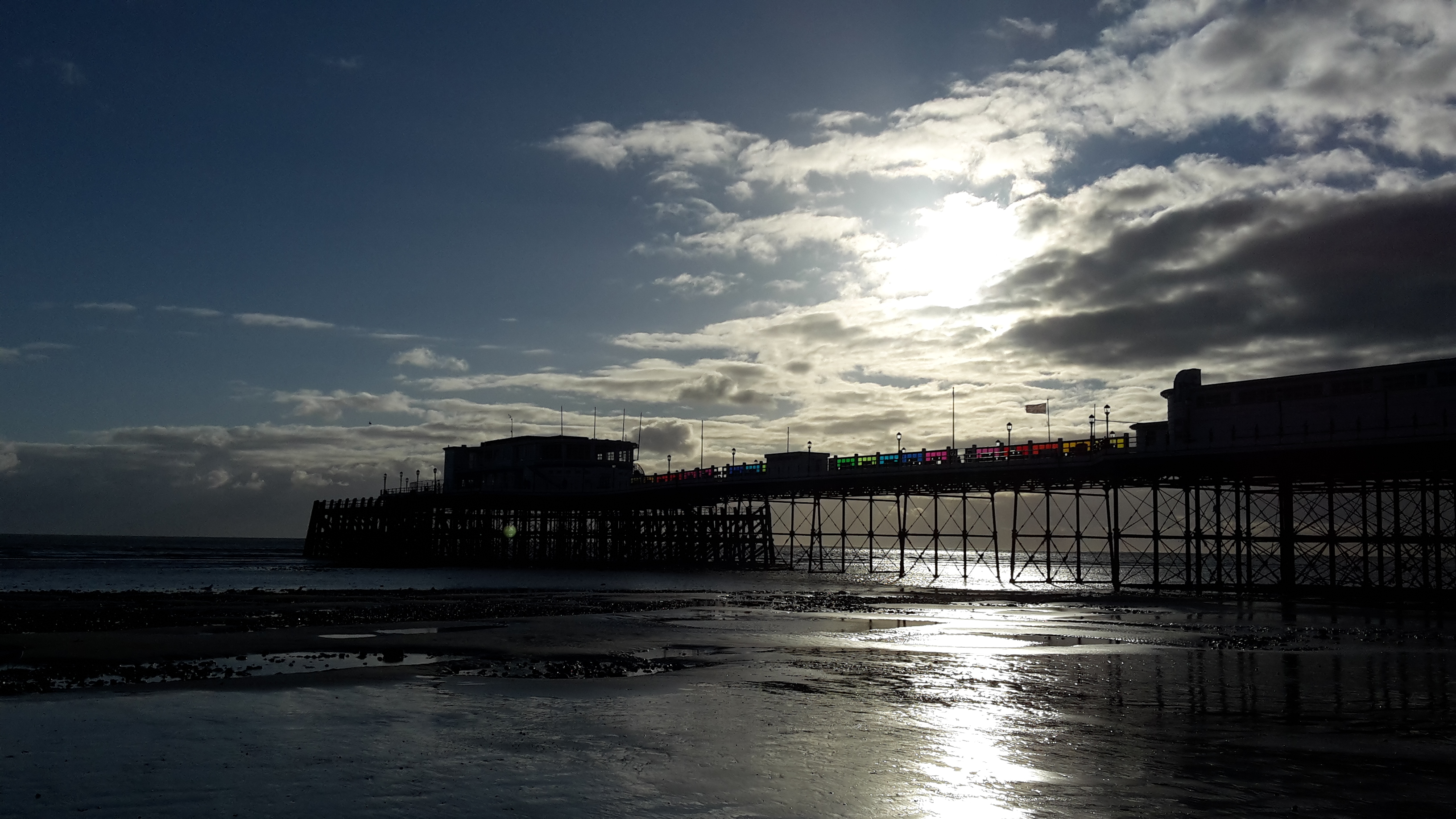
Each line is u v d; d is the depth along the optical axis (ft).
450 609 195.21
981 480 300.81
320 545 614.34
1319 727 79.61
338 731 74.13
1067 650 132.77
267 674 103.45
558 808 55.67
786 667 113.80
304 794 57.52
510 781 61.00
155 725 75.41
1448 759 68.90
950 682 102.94
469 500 469.16
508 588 291.17
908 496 340.39
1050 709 86.99
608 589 292.20
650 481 435.94
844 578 384.06
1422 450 202.08
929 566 632.79
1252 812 56.34
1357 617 188.75
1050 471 268.82
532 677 102.89
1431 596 224.12
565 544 482.28
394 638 140.15
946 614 197.16
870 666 115.44
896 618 187.32
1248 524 255.70
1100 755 69.31
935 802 57.62
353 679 99.19
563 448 469.98
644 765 65.21
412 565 499.51
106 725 75.15
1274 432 218.79
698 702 89.15
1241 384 226.38
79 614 176.45
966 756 68.85
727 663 117.70
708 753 68.69
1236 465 237.86
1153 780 62.69
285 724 76.28
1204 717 83.76
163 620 165.07
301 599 230.68
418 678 100.94
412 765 64.39
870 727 78.38
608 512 473.67
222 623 161.58
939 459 297.94
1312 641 144.77
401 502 515.91
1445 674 109.50
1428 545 223.71
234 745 69.31
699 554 464.24
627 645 136.26
